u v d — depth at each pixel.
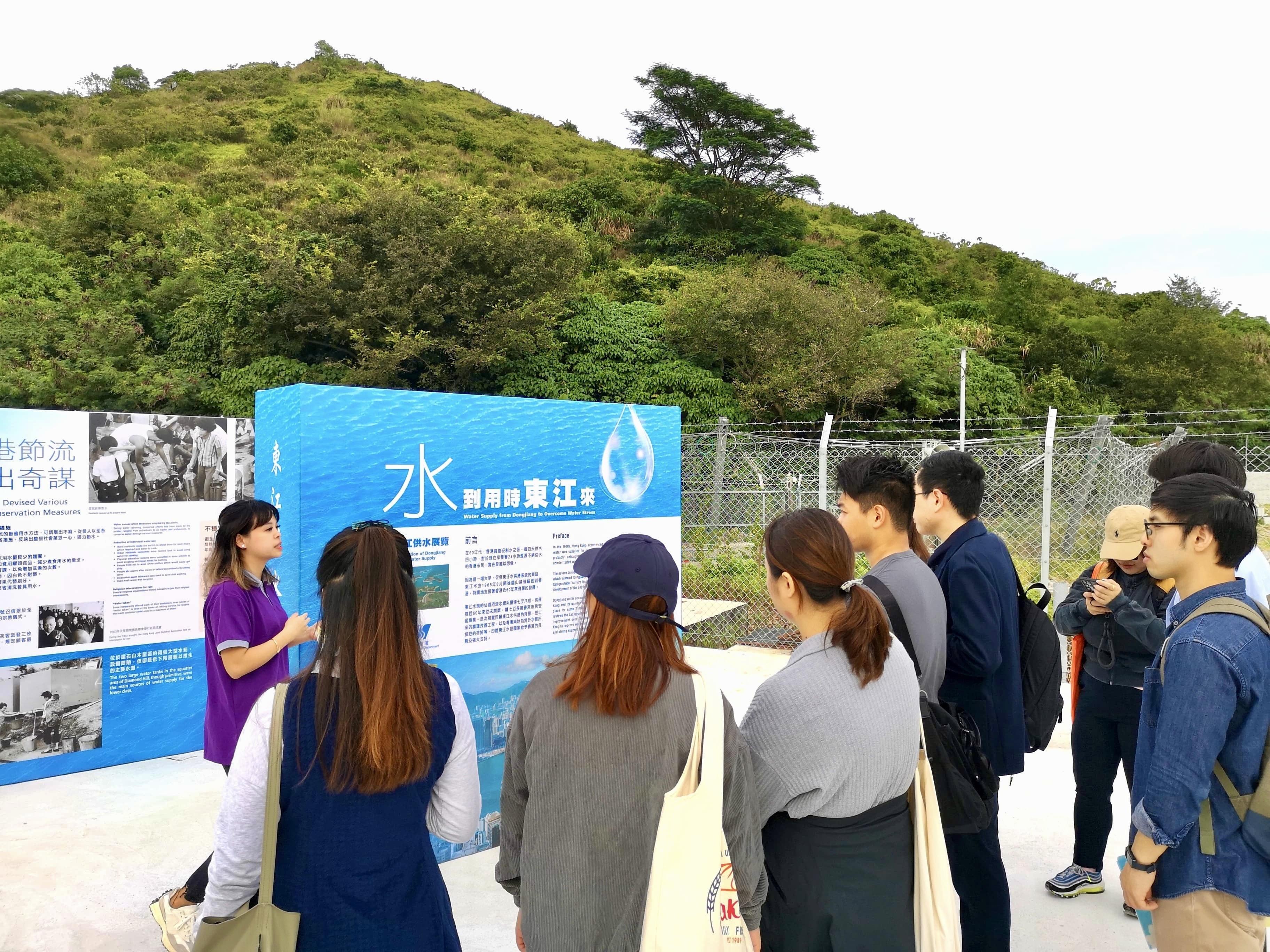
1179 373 25.81
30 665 4.25
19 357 17.08
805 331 20.22
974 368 22.83
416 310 18.59
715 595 8.56
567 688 1.51
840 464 2.34
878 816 1.69
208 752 2.77
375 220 19.19
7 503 4.14
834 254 31.62
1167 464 2.50
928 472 2.49
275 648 2.63
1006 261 39.25
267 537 2.76
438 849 3.34
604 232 32.97
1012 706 2.36
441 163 42.78
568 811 1.48
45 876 3.28
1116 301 37.19
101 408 17.19
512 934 2.84
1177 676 1.65
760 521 8.92
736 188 31.25
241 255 19.08
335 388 2.94
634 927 1.45
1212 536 1.74
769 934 1.70
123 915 3.02
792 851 1.68
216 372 19.16
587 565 1.68
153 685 4.63
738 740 1.55
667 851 1.44
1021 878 3.20
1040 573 6.75
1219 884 1.65
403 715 1.47
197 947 1.45
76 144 42.94
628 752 1.47
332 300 18.16
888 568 2.19
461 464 3.30
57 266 21.61
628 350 20.33
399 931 1.48
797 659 1.72
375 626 1.49
